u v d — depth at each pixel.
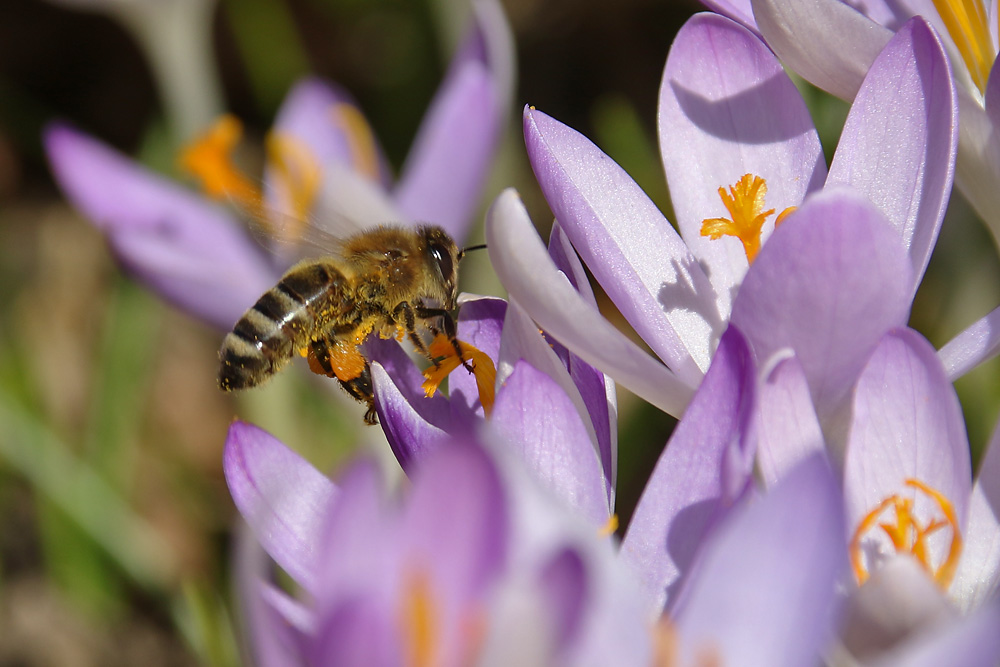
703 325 0.19
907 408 0.18
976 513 0.18
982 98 0.19
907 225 0.18
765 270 0.18
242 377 0.20
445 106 0.22
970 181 0.19
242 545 0.16
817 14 0.18
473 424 0.19
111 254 0.22
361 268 0.20
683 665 0.17
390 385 0.18
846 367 0.18
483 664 0.13
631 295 0.18
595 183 0.19
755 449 0.18
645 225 0.19
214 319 0.22
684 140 0.19
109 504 0.22
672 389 0.18
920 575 0.17
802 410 0.18
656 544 0.18
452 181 0.22
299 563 0.18
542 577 0.13
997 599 0.18
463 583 0.14
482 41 0.22
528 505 0.15
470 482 0.14
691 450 0.18
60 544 0.22
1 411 0.22
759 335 0.18
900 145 0.18
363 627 0.13
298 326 0.20
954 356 0.18
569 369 0.18
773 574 0.17
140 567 0.22
